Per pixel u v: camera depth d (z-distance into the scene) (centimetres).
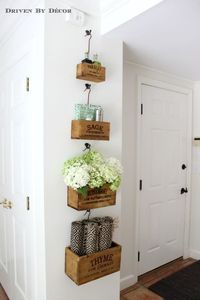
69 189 139
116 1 143
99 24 157
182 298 213
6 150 199
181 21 140
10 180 191
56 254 141
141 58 209
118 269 147
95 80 149
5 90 199
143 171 241
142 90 236
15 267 187
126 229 228
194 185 288
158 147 254
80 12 145
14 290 190
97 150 158
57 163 140
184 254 287
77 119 142
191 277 244
